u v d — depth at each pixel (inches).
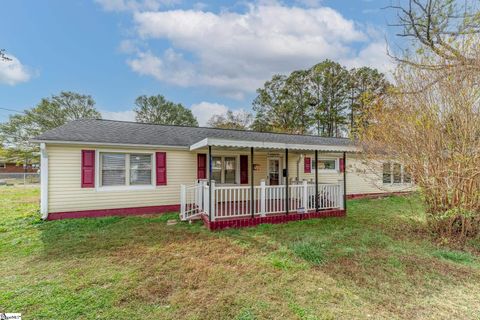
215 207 268.8
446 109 205.5
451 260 170.1
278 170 449.7
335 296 122.3
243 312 109.0
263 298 120.8
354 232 237.9
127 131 374.3
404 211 349.1
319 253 178.7
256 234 233.0
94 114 1278.3
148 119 1553.9
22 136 1070.4
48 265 162.2
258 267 157.9
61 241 213.6
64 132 312.3
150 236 229.0
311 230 246.2
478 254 182.4
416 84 222.8
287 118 1121.4
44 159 288.0
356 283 135.9
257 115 1230.9
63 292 126.5
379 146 255.4
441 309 111.0
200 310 111.0
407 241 211.0
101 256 178.7
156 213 346.6
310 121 1064.2
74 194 304.7
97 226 267.3
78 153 307.7
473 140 193.9
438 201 221.1
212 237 225.0
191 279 141.7
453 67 204.1
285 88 1130.7
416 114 217.6
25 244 205.8
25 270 154.3
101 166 321.7
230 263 165.0
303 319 103.3
